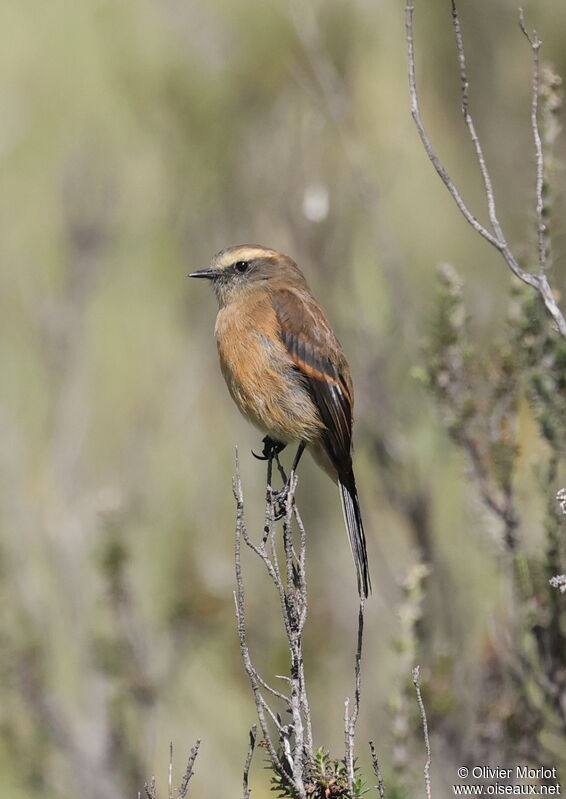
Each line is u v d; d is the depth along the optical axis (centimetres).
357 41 1427
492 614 1045
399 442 1227
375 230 1267
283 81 1395
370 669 1275
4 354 1516
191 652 1305
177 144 1474
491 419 1023
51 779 1214
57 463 1377
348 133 1277
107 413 1508
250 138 1377
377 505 1341
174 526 1400
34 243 1639
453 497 1302
